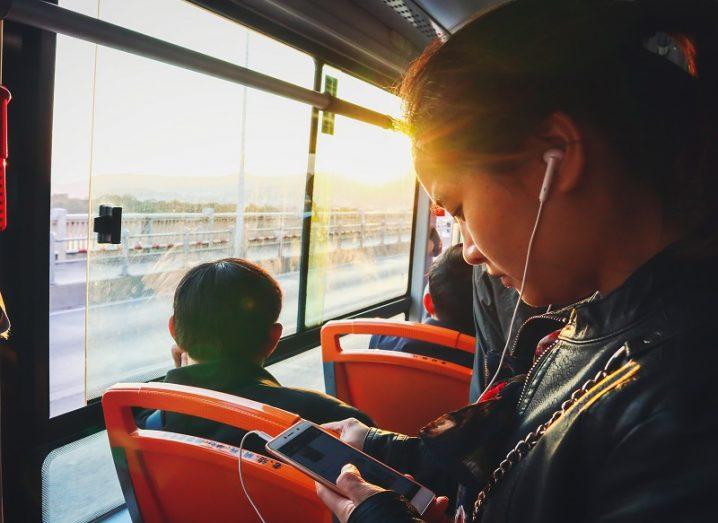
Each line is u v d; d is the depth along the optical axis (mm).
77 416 1558
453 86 427
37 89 1363
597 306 447
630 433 365
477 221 450
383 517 515
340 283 3072
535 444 471
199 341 1186
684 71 415
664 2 412
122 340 1771
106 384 1693
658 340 382
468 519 571
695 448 331
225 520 1105
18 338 1392
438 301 1906
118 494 1696
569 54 398
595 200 405
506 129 412
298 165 2516
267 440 775
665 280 395
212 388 1156
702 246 393
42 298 1430
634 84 393
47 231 1429
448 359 1823
